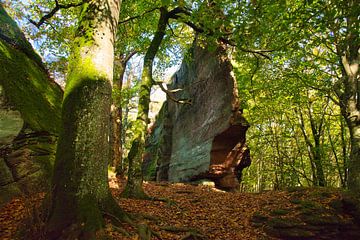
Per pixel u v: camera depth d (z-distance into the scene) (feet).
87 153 22.26
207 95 66.28
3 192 28.19
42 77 45.37
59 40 59.26
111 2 25.55
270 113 81.46
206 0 35.94
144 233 23.04
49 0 57.72
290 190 44.68
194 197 44.37
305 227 32.83
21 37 45.73
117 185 50.62
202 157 62.80
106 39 24.58
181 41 75.10
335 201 36.22
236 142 59.16
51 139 35.88
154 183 58.49
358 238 32.89
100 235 20.68
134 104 86.94
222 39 45.27
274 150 99.60
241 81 71.72
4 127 31.17
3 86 32.22
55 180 21.91
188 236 26.40
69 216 20.92
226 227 32.32
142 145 38.58
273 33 37.29
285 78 62.69
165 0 32.99
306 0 28.63
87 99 22.76
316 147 70.49
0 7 44.91
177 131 83.66
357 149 43.50
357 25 26.04
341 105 49.80
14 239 20.63
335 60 55.06
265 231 33.04
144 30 62.49
